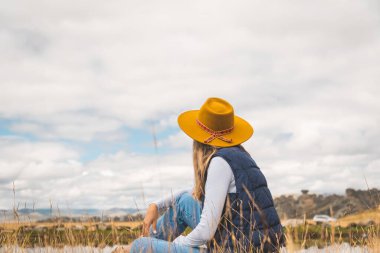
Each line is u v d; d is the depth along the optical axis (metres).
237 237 3.30
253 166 3.53
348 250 3.26
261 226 3.32
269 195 3.46
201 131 3.72
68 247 3.59
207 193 3.40
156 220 3.85
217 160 3.45
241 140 3.75
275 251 3.31
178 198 3.99
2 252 3.62
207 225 3.33
